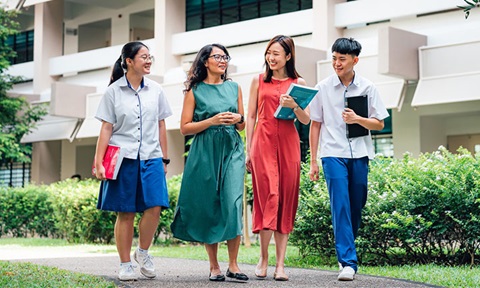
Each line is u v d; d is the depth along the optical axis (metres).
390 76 14.22
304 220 8.56
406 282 6.26
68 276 6.72
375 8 16.17
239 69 18.62
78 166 24.45
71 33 25.38
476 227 7.73
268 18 18.25
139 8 23.12
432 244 8.18
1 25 21.83
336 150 6.65
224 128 6.51
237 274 6.35
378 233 8.11
